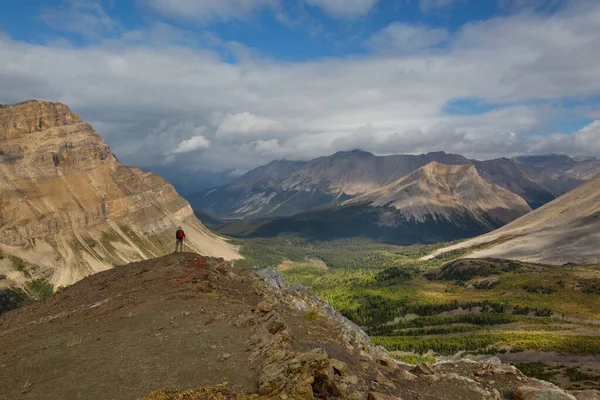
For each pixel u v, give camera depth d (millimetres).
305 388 17469
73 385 19984
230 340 24922
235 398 17422
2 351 27031
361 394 18828
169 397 17406
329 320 35156
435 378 24422
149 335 26641
